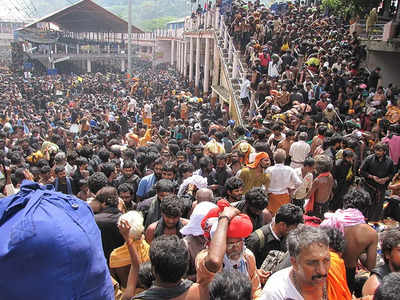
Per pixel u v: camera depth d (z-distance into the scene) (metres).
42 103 27.62
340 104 12.20
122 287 3.60
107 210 4.14
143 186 6.11
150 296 2.28
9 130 13.77
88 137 11.84
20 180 6.79
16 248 1.63
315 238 2.35
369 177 6.45
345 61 14.43
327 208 5.74
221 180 6.27
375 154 6.46
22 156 9.23
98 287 1.85
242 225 2.53
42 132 15.60
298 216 3.56
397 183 6.54
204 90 27.70
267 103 11.99
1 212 1.80
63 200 1.90
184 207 4.16
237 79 16.72
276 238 3.65
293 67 14.13
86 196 5.89
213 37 23.97
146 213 4.96
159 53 62.38
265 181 5.61
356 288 3.57
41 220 1.70
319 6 23.16
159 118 19.00
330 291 2.63
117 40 68.81
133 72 53.25
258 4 21.19
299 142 7.21
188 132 12.36
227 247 2.66
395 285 2.04
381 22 18.00
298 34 17.20
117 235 4.02
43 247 1.65
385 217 6.55
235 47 18.55
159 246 2.33
